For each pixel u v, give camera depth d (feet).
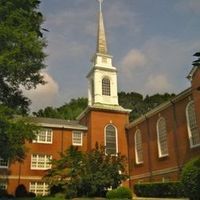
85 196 95.61
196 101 97.91
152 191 99.91
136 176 134.72
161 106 120.98
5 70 69.56
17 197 105.60
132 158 140.97
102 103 152.76
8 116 68.18
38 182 129.70
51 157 135.64
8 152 68.44
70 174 98.12
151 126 128.57
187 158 103.50
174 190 89.56
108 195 87.20
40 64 76.23
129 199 83.66
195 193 53.31
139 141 137.90
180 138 108.99
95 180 94.43
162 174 116.47
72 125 146.82
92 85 162.09
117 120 150.10
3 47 70.54
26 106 81.61
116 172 98.43
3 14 72.84
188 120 106.22
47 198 90.07
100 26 173.78
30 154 132.05
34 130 73.46
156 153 122.31
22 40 69.82
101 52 166.09
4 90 77.82
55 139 139.64
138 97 281.74
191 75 101.65
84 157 102.01
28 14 76.38
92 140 141.59
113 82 160.15
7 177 125.08
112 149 143.84
